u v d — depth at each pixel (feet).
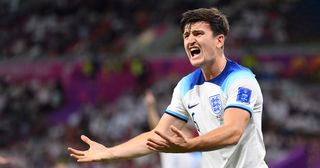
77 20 262.88
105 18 256.52
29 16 281.33
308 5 212.64
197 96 46.32
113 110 188.44
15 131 202.39
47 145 178.70
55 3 280.92
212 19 44.11
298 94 163.53
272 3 217.36
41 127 200.44
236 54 185.88
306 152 77.15
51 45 252.42
